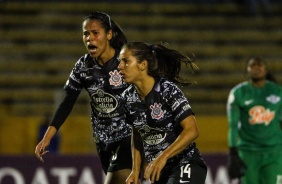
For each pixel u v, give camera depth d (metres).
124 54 15.47
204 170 15.89
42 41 48.94
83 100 45.03
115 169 18.58
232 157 24.12
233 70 48.75
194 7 53.00
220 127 40.16
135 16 51.53
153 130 15.66
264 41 51.28
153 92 15.47
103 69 17.94
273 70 49.38
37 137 39.38
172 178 15.64
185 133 15.07
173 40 50.28
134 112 15.70
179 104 15.26
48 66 47.44
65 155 30.48
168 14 52.38
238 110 24.42
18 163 30.23
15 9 50.66
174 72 16.23
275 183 24.12
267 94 24.20
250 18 52.84
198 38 50.59
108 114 18.28
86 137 39.59
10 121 39.50
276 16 53.53
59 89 46.41
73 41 49.19
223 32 51.44
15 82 46.41
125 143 18.44
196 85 47.47
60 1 51.91
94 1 52.44
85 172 30.45
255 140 24.25
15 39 48.84
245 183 24.58
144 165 17.34
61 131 39.41
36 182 30.20
